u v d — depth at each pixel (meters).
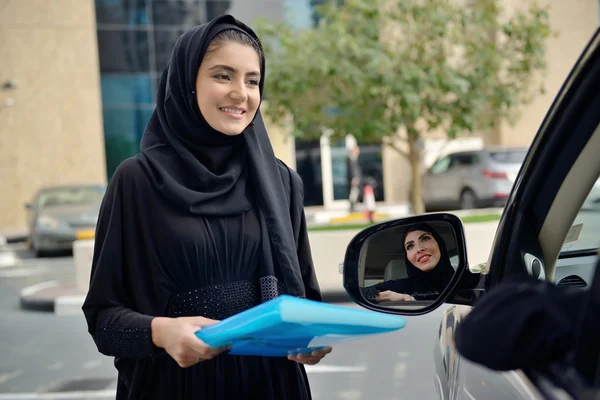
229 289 1.93
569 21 21.41
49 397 5.37
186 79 1.95
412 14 11.06
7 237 20.23
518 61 11.48
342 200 24.12
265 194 1.99
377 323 1.40
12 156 23.36
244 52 1.96
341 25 10.62
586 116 1.48
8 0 23.19
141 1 24.08
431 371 5.52
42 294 9.88
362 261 1.80
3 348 7.16
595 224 1.71
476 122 11.80
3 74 23.28
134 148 24.42
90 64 23.62
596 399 0.80
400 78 10.26
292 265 1.97
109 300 1.86
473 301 1.68
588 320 0.85
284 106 11.21
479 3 11.36
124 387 1.96
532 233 1.65
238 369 1.92
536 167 1.60
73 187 16.83
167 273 1.89
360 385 5.26
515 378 1.28
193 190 1.92
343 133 11.08
